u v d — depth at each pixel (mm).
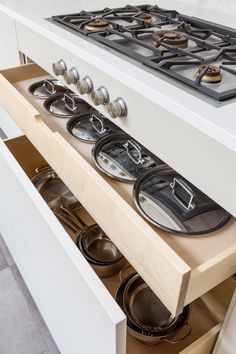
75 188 810
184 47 782
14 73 1198
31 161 1298
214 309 952
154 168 788
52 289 831
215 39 872
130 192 773
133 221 597
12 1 1233
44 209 728
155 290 602
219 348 775
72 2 1208
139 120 689
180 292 529
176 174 784
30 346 1056
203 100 573
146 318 924
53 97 1103
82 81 817
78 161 747
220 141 510
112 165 843
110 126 994
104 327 586
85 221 1212
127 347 889
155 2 1197
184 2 1204
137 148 863
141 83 629
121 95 716
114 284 1026
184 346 896
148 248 572
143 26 898
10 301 1170
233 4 1051
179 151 614
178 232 640
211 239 638
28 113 926
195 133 559
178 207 702
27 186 787
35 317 1128
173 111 578
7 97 1057
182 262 518
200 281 553
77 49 787
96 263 1013
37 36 995
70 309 742
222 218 669
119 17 941
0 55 1435
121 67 687
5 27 1238
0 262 1299
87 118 1027
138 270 639
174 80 636
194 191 733
